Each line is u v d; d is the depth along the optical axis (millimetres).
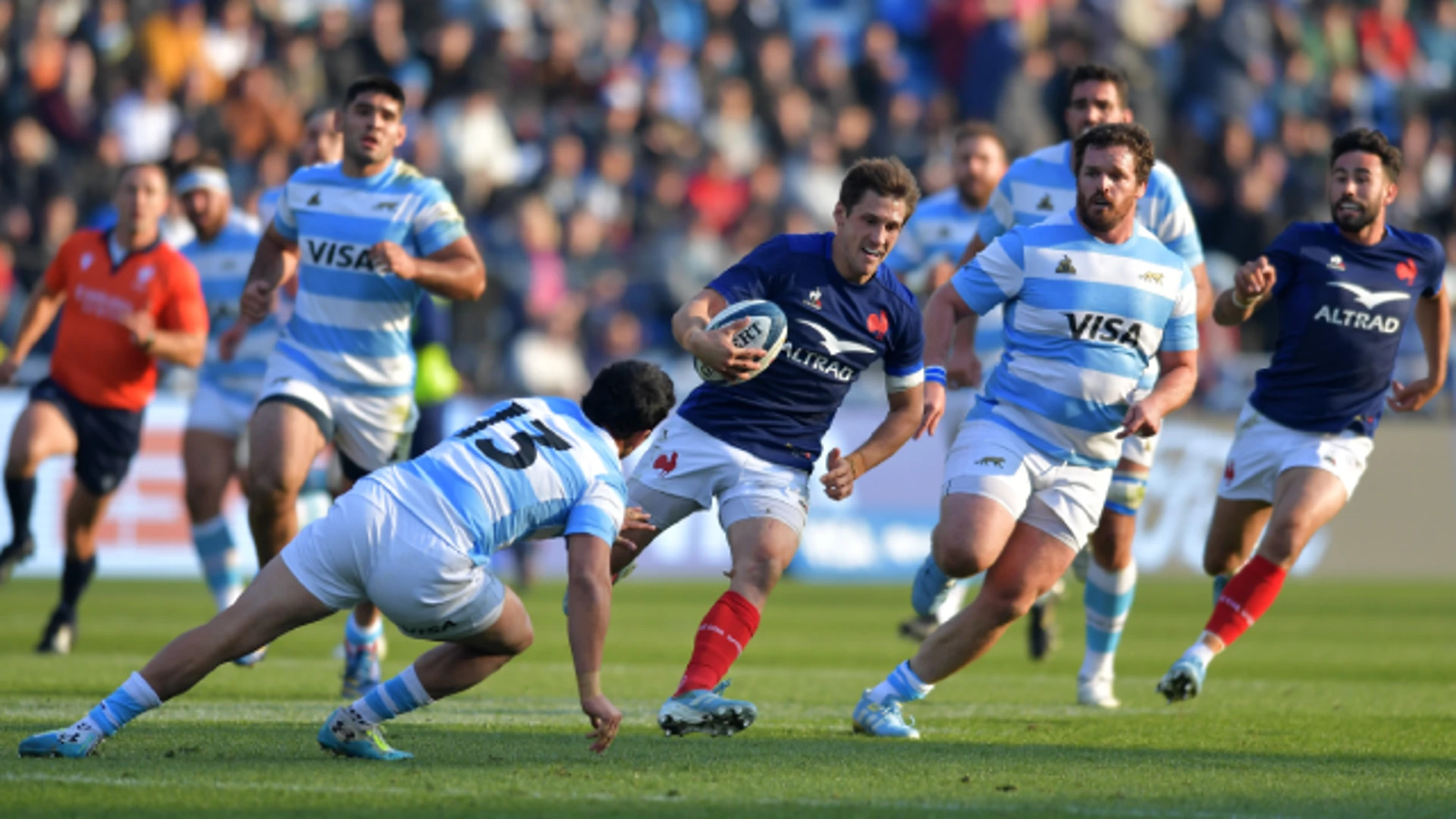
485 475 17375
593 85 77375
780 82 78375
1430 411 61906
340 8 76500
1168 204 26828
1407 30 88500
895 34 85750
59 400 33125
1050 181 27594
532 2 79500
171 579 53625
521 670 31594
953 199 35375
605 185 70938
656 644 37188
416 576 17078
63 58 68938
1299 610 48812
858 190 21078
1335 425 26547
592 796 16250
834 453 21984
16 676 28234
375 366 26312
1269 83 81438
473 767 18094
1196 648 25031
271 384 26078
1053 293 22078
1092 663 27641
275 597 17312
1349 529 61438
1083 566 28094
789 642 38688
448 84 73062
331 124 29938
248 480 25906
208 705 24438
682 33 84438
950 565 21500
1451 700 28594
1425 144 80938
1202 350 65188
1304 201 72812
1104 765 19359
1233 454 27469
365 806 15445
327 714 23594
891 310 21719
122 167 65938
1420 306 27891
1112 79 27469
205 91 71375
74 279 33281
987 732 23125
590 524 17500
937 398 22141
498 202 67500
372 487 17359
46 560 53000
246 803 15453
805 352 21359
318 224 25953
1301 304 26547
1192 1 84750
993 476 21781
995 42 78062
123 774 16812
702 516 59250
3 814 14695
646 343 66062
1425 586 58281
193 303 32781
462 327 60906
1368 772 19219
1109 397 22078
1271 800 16891
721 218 71500
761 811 15602
